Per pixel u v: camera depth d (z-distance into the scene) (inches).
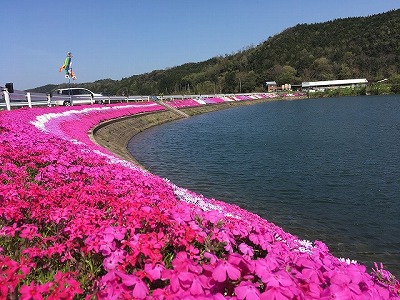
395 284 161.2
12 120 663.8
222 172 880.9
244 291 108.3
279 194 684.7
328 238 486.0
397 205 606.9
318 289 116.3
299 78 7426.2
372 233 501.4
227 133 1686.8
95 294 116.4
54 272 148.9
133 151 1208.2
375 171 834.2
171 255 151.5
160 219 164.4
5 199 200.7
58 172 296.5
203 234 157.3
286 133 1615.4
